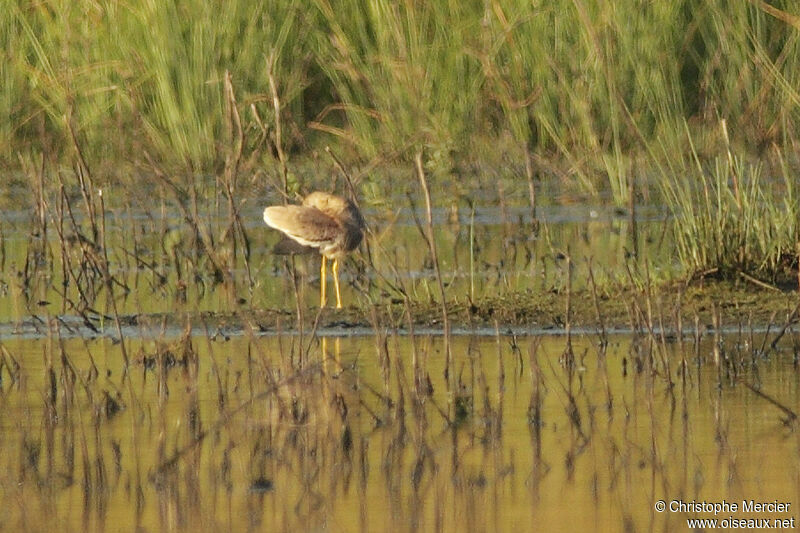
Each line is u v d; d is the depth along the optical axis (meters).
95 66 21.28
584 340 11.76
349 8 21.94
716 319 10.70
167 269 15.20
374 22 21.78
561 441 8.99
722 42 21.09
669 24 21.12
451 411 9.67
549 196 19.30
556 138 20.77
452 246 16.06
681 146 19.83
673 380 10.42
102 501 8.01
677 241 14.11
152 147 21.08
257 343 10.52
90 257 14.55
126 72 21.28
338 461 8.65
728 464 8.48
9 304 13.55
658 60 20.73
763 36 21.38
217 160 20.56
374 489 8.15
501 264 14.88
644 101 20.98
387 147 21.02
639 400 9.88
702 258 13.42
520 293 13.29
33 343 11.93
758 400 9.82
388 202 18.25
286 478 8.37
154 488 8.22
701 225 13.63
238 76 21.11
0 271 15.13
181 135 20.73
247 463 8.63
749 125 20.69
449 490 8.11
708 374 10.58
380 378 10.55
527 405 9.81
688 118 21.91
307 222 12.85
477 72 21.72
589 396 10.01
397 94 21.41
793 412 9.39
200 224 16.58
